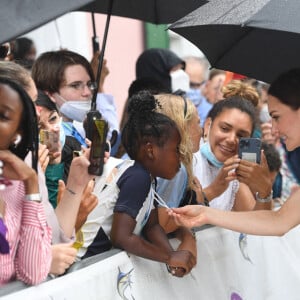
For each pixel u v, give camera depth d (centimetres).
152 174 323
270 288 390
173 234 339
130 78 912
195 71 819
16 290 258
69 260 278
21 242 261
